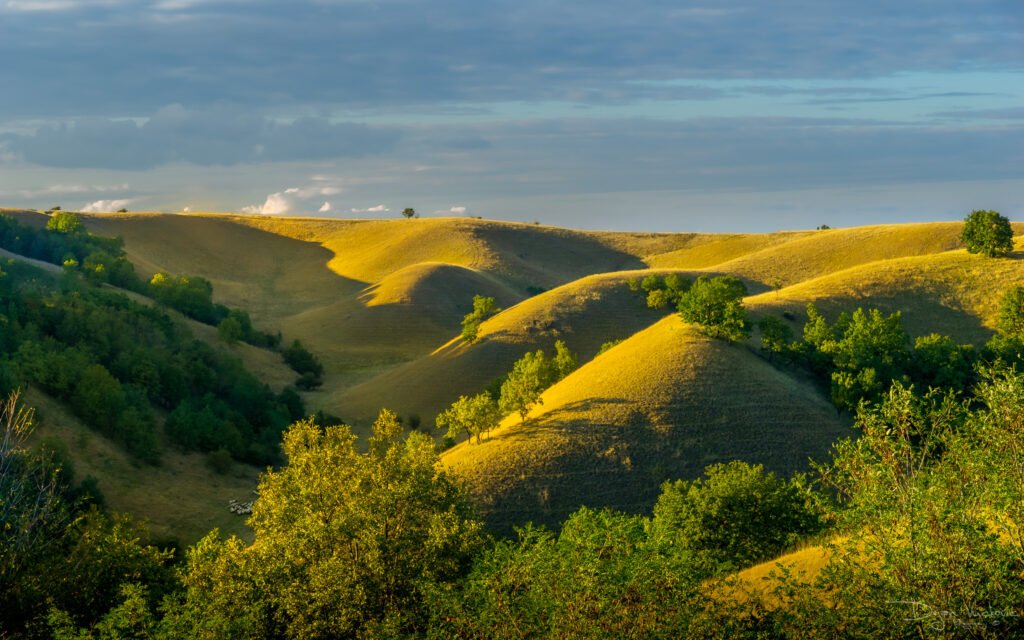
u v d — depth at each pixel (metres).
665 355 85.12
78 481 79.75
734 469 45.31
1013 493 14.75
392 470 28.23
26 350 98.81
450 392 135.75
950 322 114.81
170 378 116.19
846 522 16.61
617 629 18.00
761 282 197.88
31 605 26.22
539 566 19.59
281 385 152.62
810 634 17.41
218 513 87.06
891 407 16.03
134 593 23.75
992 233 129.25
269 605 26.30
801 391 82.19
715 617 18.31
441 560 26.34
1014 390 15.16
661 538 23.19
